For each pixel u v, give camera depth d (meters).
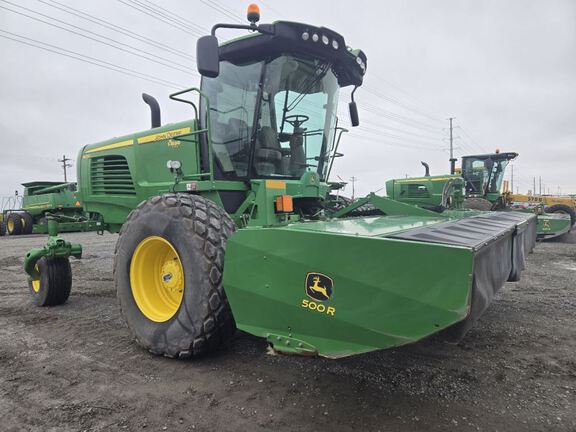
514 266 3.05
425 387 2.54
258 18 3.50
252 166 3.79
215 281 2.70
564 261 8.00
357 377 2.67
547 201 16.02
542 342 3.36
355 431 2.06
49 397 2.46
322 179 4.49
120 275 3.26
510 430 2.08
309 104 4.14
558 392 2.50
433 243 1.82
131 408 2.32
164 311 3.11
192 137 3.94
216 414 2.24
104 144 5.09
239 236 2.38
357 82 4.52
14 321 4.07
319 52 3.87
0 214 18.67
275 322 2.28
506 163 15.04
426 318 1.80
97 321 4.04
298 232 2.15
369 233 2.06
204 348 2.78
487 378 2.68
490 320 3.99
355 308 1.98
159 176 4.34
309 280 2.12
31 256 4.55
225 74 3.87
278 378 2.65
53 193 16.25
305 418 2.18
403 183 13.50
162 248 3.16
